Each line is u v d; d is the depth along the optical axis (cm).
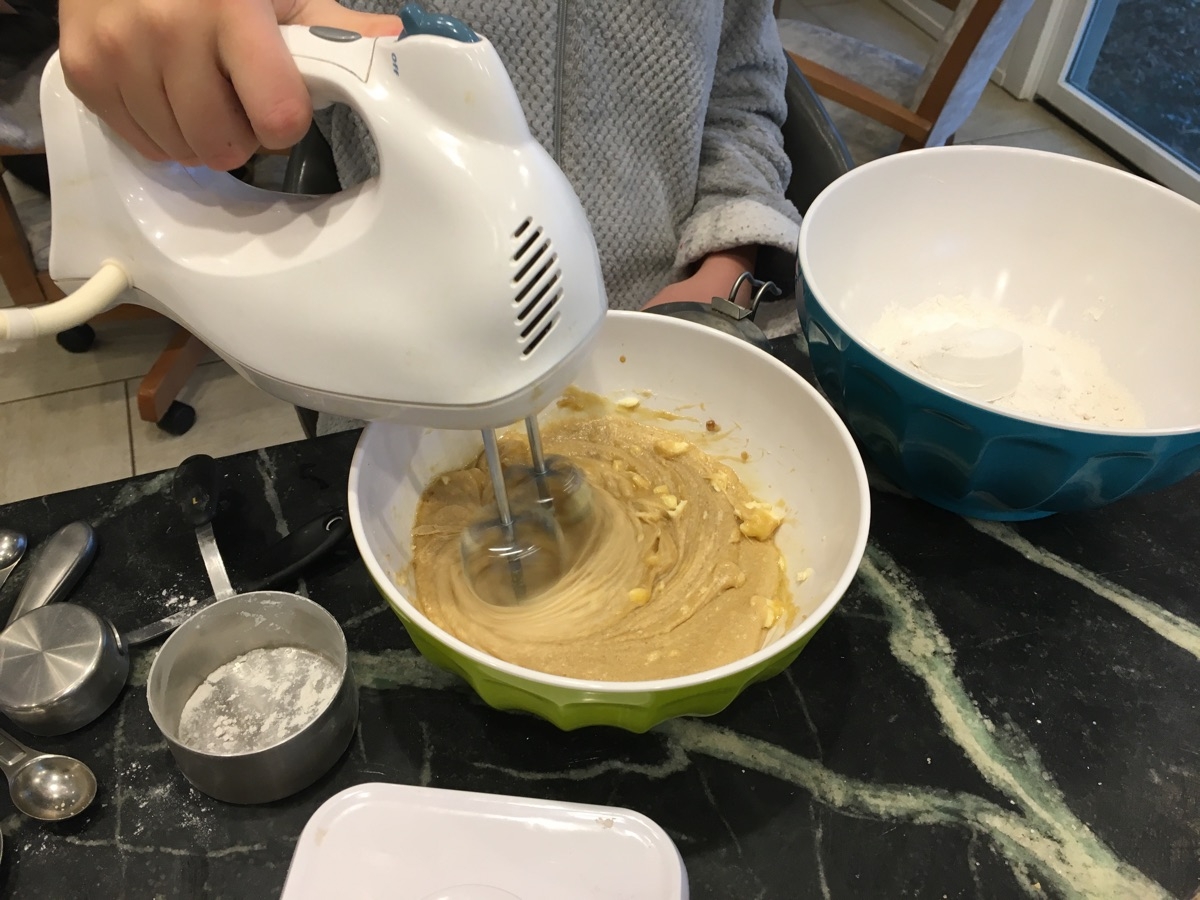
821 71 140
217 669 51
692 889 44
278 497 61
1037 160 69
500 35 77
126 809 46
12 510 60
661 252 96
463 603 52
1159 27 195
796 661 53
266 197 41
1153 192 65
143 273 41
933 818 47
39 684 47
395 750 49
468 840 42
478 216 34
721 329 66
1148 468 50
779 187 97
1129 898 44
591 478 60
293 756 45
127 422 150
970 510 61
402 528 55
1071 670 53
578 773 48
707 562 56
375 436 52
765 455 59
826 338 58
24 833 45
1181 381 64
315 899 40
